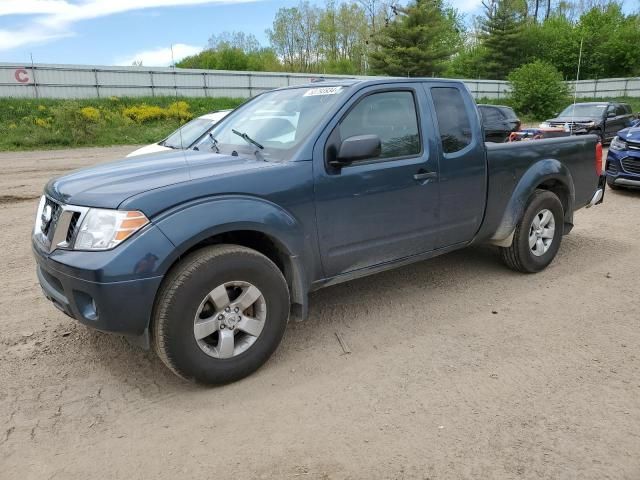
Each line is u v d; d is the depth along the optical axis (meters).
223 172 3.27
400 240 4.05
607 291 4.73
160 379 3.35
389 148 3.95
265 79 41.19
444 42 61.72
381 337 3.88
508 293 4.71
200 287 3.00
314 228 3.53
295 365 3.49
